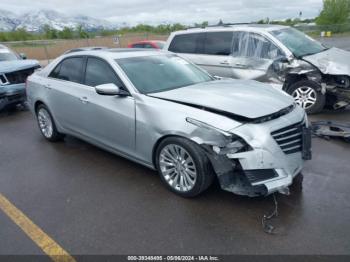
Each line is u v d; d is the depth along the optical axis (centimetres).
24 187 405
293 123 336
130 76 413
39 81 546
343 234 287
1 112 837
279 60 649
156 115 359
